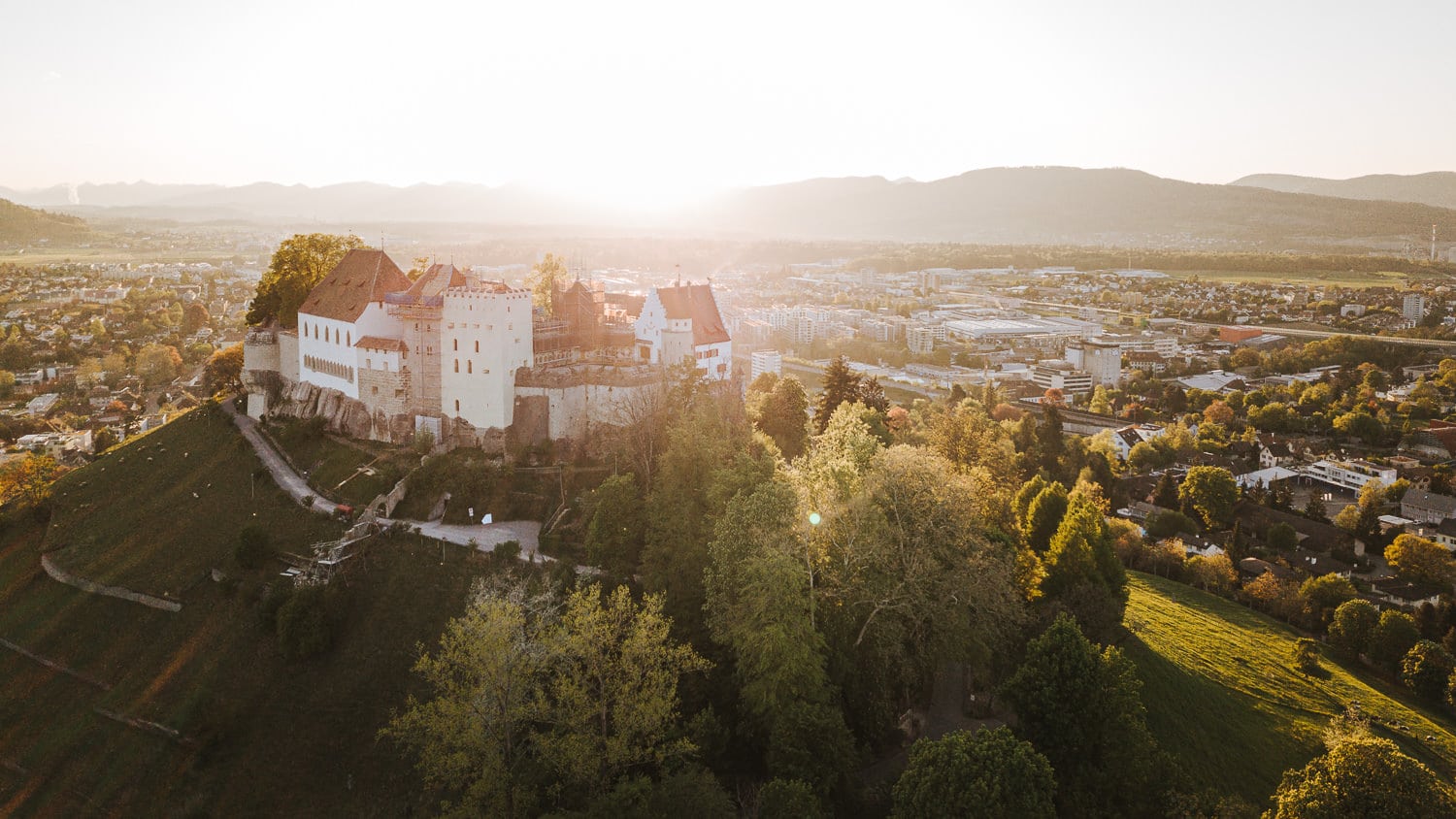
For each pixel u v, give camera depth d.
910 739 85.56
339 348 141.00
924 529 90.25
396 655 98.00
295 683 97.50
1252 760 94.88
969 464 146.38
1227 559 150.00
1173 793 74.62
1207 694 104.94
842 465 96.00
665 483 101.31
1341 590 134.38
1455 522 168.75
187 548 120.31
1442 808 64.88
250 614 105.62
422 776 86.31
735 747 82.62
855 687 84.81
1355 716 103.06
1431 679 112.12
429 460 124.31
